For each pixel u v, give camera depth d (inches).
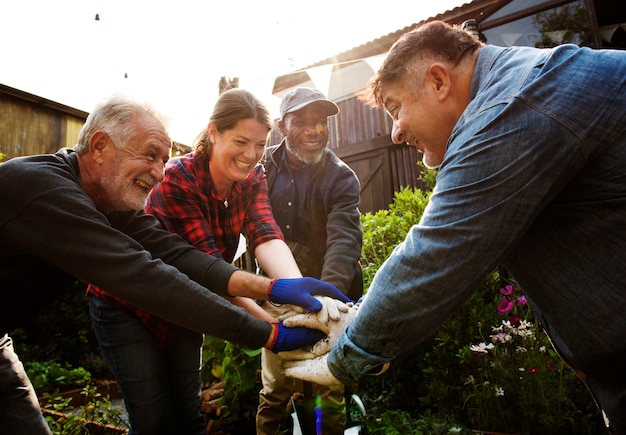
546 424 78.3
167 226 66.3
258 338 48.4
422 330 35.9
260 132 65.6
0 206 41.2
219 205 71.0
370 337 37.2
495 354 86.4
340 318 50.2
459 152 35.5
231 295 56.1
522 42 198.2
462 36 42.6
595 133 32.0
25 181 41.3
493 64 39.4
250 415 105.6
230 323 46.0
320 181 81.7
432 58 41.6
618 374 34.4
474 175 33.7
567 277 34.4
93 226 42.6
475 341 97.0
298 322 50.6
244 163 66.0
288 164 86.0
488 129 34.2
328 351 48.9
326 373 44.3
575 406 78.7
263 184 79.0
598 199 32.8
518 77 35.6
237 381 97.7
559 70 34.4
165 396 57.8
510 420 83.1
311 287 54.7
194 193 66.7
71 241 41.6
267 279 54.6
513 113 33.5
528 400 81.6
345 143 284.0
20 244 41.8
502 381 85.1
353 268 73.8
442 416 88.9
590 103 32.4
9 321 47.2
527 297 42.8
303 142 80.6
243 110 63.3
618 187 32.0
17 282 44.8
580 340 34.7
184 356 61.8
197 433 63.6
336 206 80.0
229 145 64.2
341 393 79.8
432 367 97.7
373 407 98.8
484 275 34.2
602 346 33.4
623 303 31.9
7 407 48.2
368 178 274.8
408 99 42.7
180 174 66.7
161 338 59.5
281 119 86.5
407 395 102.6
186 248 58.2
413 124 43.0
